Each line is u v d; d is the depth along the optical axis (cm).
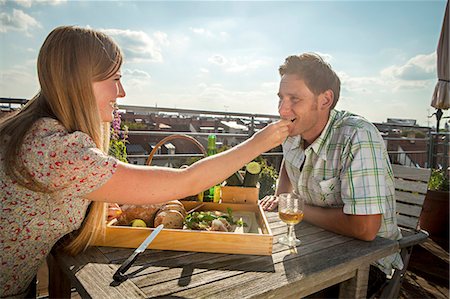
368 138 129
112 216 116
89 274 82
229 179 150
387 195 150
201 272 85
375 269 150
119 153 153
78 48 88
